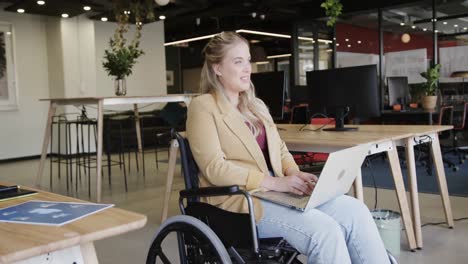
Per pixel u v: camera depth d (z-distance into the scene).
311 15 9.25
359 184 2.32
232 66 1.80
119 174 5.81
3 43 7.56
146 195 4.53
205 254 1.55
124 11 5.61
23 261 0.81
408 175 2.72
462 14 7.74
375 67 2.80
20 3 6.65
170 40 11.98
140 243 3.01
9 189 1.23
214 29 10.73
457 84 7.93
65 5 6.77
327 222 1.51
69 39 7.93
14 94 7.71
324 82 2.99
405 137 2.57
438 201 3.88
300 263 1.63
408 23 8.51
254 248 1.48
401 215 2.68
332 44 9.84
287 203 1.58
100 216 0.93
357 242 1.65
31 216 0.94
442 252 2.66
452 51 7.97
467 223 3.21
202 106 1.76
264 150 1.90
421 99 6.50
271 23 10.52
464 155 6.20
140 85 9.23
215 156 1.69
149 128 8.44
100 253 2.82
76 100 4.43
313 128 3.07
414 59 8.48
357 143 2.10
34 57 8.00
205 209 1.64
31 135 7.97
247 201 1.49
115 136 7.35
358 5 8.52
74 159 7.40
